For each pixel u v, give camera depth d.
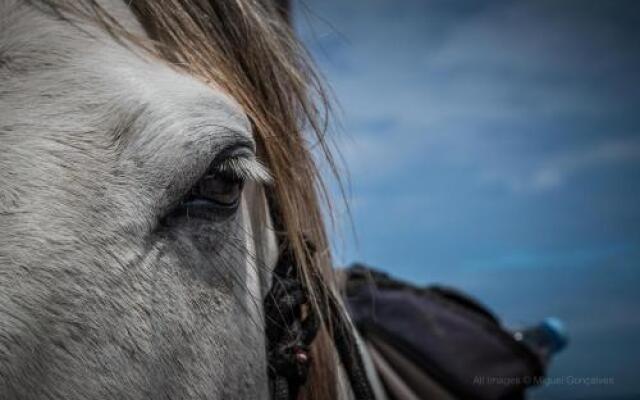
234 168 1.04
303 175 1.32
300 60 1.45
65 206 0.92
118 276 0.94
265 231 1.33
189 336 1.02
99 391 0.91
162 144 0.97
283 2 1.69
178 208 1.02
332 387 1.44
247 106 1.19
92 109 0.97
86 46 1.02
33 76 0.97
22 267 0.88
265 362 1.28
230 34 1.27
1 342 0.84
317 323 1.36
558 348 2.58
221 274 1.07
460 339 2.05
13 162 0.91
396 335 2.03
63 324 0.89
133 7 1.17
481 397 1.97
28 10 1.02
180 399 1.01
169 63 1.11
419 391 1.97
